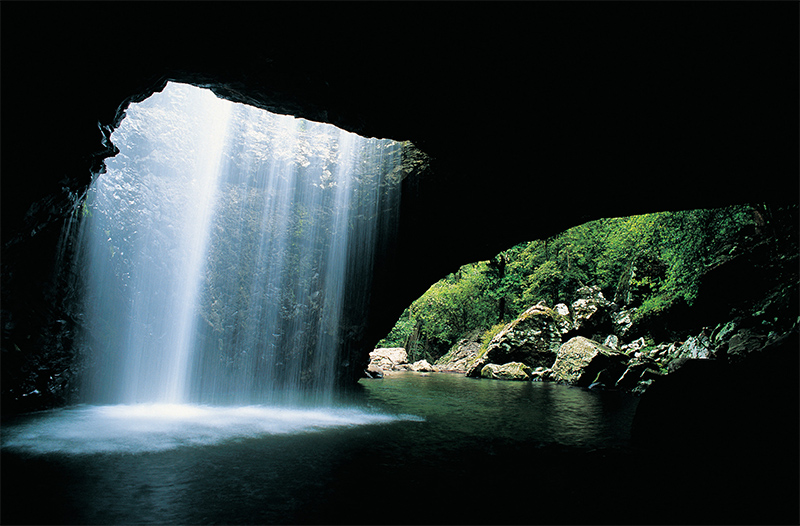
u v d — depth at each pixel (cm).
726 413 488
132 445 495
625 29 412
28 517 287
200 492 351
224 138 1115
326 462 454
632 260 1900
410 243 1226
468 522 307
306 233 1207
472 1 398
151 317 922
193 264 1021
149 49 482
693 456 457
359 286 1281
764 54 423
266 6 421
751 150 627
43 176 507
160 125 984
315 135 1246
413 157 1123
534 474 427
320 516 310
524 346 1939
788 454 390
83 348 781
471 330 2684
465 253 1282
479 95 525
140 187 922
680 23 400
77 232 745
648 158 686
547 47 441
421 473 425
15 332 650
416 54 469
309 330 1218
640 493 368
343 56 483
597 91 498
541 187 897
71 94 478
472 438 602
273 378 1155
